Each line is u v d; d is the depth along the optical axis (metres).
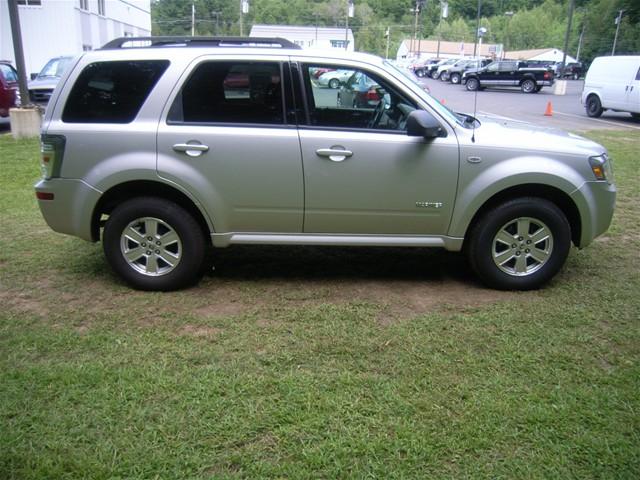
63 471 2.47
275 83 4.15
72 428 2.75
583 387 3.13
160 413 2.86
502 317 3.98
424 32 88.44
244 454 2.58
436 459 2.56
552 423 2.81
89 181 4.16
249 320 3.92
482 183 4.20
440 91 34.16
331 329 3.79
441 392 3.07
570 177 4.24
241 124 4.16
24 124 12.03
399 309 4.13
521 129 4.59
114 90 4.14
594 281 4.68
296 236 4.36
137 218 4.27
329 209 4.25
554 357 3.45
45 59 28.16
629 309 4.13
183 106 4.14
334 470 2.49
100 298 4.28
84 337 3.64
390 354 3.47
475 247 4.39
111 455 2.57
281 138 4.12
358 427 2.77
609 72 18.72
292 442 2.67
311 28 54.78
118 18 37.50
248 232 4.35
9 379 3.15
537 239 4.37
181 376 3.20
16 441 2.65
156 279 4.37
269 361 3.37
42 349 3.49
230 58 4.11
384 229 4.35
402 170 4.19
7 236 5.75
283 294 4.39
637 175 8.85
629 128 16.05
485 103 25.59
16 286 4.49
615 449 2.63
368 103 4.20
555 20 82.44
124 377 3.17
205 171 4.15
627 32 67.38
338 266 5.03
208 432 2.72
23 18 27.44
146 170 4.11
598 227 4.45
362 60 4.18
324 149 4.13
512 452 2.61
